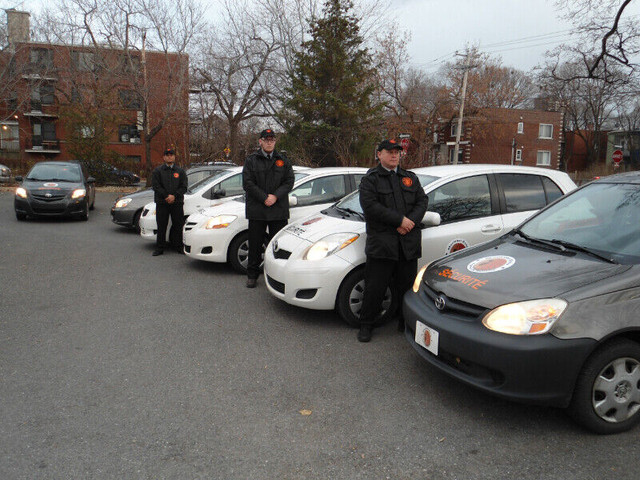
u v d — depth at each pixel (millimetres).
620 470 2609
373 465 2660
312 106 22047
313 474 2580
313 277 4633
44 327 4703
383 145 4195
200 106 26188
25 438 2863
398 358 4074
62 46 26469
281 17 26547
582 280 2949
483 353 2891
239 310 5289
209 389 3504
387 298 4805
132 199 10523
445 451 2793
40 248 8695
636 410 2973
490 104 47094
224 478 2537
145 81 23531
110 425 3020
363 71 23891
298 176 7094
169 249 8820
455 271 3504
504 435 2951
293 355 4117
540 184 5480
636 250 3135
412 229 4320
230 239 6730
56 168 13164
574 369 2764
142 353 4121
